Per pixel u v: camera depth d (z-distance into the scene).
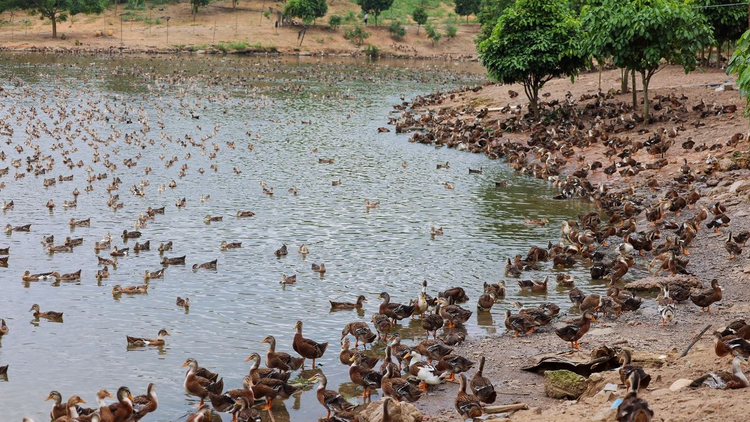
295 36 192.88
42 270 38.41
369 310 33.19
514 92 90.31
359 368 25.20
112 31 183.25
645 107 67.75
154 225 46.72
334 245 42.75
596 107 76.81
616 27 65.69
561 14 76.44
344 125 87.88
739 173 50.69
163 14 199.38
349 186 57.75
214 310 33.12
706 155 56.22
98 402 23.41
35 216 48.38
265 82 126.62
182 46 176.50
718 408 18.14
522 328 30.12
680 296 32.44
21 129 78.75
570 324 28.38
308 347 27.45
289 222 47.53
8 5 177.50
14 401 24.83
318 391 24.23
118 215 49.06
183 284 36.44
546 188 57.44
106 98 102.06
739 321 25.14
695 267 36.84
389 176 61.47
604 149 64.56
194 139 76.50
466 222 47.78
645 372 22.20
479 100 94.50
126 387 24.62
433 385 25.73
